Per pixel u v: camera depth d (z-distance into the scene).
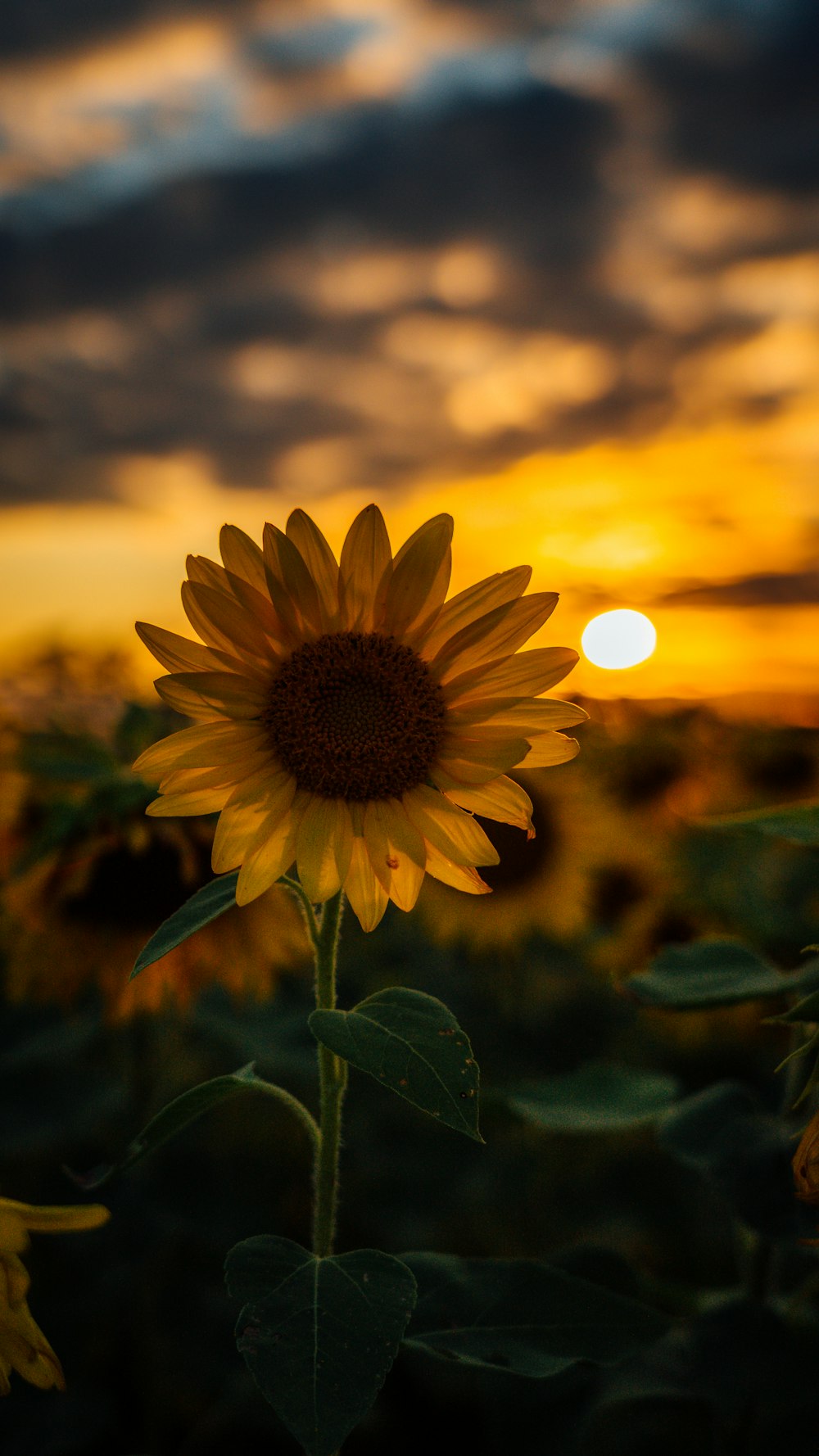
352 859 2.06
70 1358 3.76
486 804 2.09
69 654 5.66
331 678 2.11
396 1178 5.12
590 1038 6.13
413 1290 1.71
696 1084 5.49
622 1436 2.40
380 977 6.28
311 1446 1.50
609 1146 5.55
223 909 1.97
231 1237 4.20
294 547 2.07
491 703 2.13
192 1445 3.27
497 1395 2.64
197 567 2.11
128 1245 4.05
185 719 4.00
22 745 4.03
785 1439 2.32
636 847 7.19
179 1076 4.87
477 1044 5.82
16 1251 1.66
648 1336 2.04
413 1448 3.34
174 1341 3.98
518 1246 4.85
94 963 4.20
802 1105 2.55
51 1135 4.25
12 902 4.12
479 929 6.18
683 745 8.10
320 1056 1.99
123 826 3.81
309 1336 1.62
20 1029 4.59
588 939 6.91
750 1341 2.50
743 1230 3.03
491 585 2.19
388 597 2.18
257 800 2.07
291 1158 5.23
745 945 2.94
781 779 8.31
